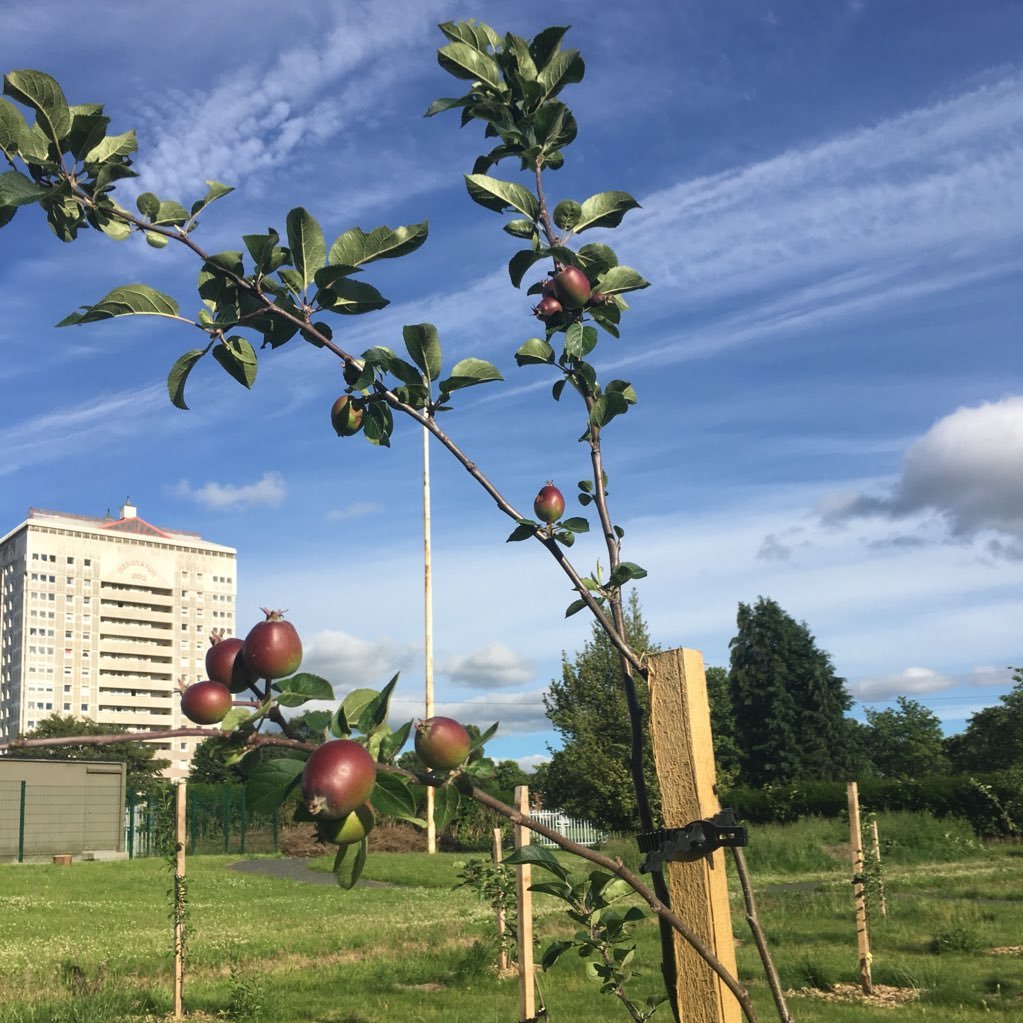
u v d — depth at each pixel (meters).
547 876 18.27
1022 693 56.62
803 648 60.06
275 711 1.25
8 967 11.39
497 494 2.00
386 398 1.95
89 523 127.44
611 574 2.01
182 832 9.93
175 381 1.79
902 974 10.20
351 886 1.25
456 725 1.26
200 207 1.77
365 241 1.83
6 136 1.60
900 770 74.06
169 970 11.54
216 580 134.12
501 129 2.26
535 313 2.20
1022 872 21.73
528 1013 7.31
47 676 119.94
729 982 1.51
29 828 33.91
